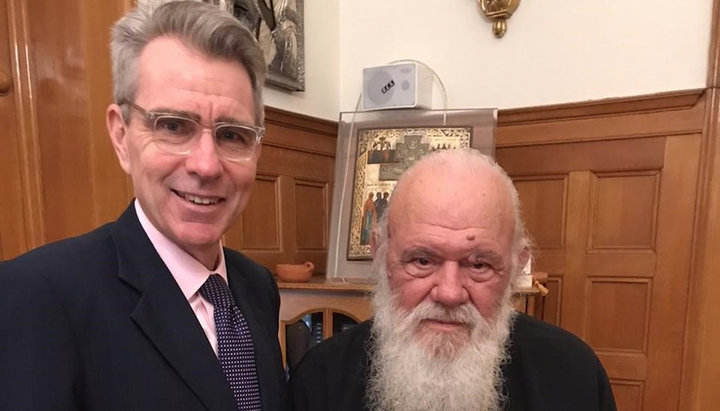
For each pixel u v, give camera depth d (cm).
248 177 95
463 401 112
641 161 234
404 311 116
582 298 250
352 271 250
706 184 221
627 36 232
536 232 260
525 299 198
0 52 168
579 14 241
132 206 98
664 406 234
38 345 75
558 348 123
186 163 87
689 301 227
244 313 108
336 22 297
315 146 276
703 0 217
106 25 173
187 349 88
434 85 278
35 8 171
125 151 93
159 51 85
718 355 222
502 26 257
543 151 255
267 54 236
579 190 249
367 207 253
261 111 100
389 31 287
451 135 250
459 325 114
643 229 237
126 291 87
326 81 290
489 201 110
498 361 118
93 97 172
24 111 173
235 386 98
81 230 176
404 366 114
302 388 124
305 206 270
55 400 73
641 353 239
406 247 112
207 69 87
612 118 238
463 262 110
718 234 220
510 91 260
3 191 170
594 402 116
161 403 83
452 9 270
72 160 175
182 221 90
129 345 83
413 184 114
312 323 221
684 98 221
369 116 274
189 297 97
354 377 125
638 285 239
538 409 116
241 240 230
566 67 246
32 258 84
